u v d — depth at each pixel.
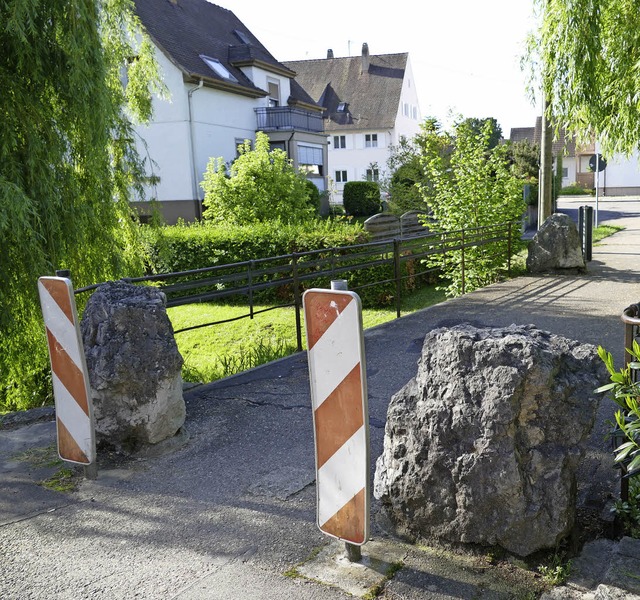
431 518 3.28
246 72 30.44
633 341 3.11
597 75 9.80
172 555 3.35
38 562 3.32
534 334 3.39
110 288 4.79
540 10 10.30
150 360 4.60
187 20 30.25
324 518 3.28
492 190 12.80
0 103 7.91
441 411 3.21
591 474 4.00
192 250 15.04
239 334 11.37
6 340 8.21
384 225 17.08
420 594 2.92
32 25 7.73
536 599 2.85
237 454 4.63
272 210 18.91
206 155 26.36
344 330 3.05
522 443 3.09
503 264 13.05
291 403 5.73
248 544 3.43
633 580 2.77
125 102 11.82
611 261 14.84
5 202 7.28
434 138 23.28
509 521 3.07
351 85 54.97
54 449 4.81
